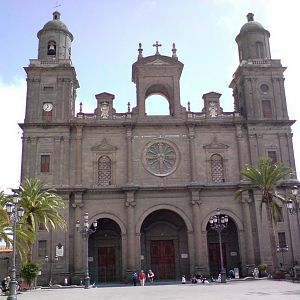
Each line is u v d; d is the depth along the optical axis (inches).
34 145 2094.0
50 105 2177.7
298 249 2038.6
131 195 2055.9
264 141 2197.3
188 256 2081.7
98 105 2215.8
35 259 1939.0
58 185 2042.3
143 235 2194.9
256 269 1927.9
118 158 2140.7
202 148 2183.8
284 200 1926.7
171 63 2294.5
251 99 2257.6
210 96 2271.2
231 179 2149.4
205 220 2065.7
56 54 2289.6
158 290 1457.9
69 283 1921.8
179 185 2082.9
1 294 1460.4
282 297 996.6
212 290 1342.3
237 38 2500.0
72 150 2124.8
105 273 2135.8
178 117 2222.0
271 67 2304.4
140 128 2192.4
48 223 1973.4
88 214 2042.3
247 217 2066.9
